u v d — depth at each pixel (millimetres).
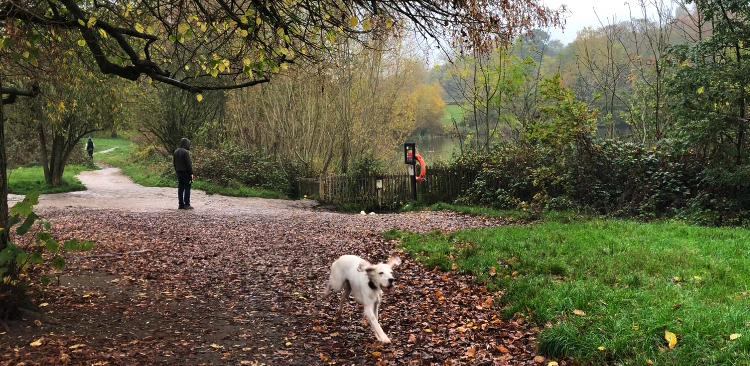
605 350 5117
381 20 7531
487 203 17750
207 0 8070
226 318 6629
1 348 5078
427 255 9734
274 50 7852
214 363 5207
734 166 12656
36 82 11414
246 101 26500
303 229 13469
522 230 11367
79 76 13250
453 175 19266
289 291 7859
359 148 25078
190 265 9336
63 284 7590
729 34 12695
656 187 13836
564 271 7773
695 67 12984
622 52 22969
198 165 25031
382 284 5605
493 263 8539
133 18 8469
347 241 11734
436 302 7262
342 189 21172
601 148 15195
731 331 5055
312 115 24516
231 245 11242
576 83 25312
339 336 6121
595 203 14602
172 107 28547
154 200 19500
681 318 5422
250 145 26797
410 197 20594
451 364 5309
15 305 5762
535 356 5391
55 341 5383
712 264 7574
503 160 18078
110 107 18766
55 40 8570
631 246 8969
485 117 22344
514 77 19812
